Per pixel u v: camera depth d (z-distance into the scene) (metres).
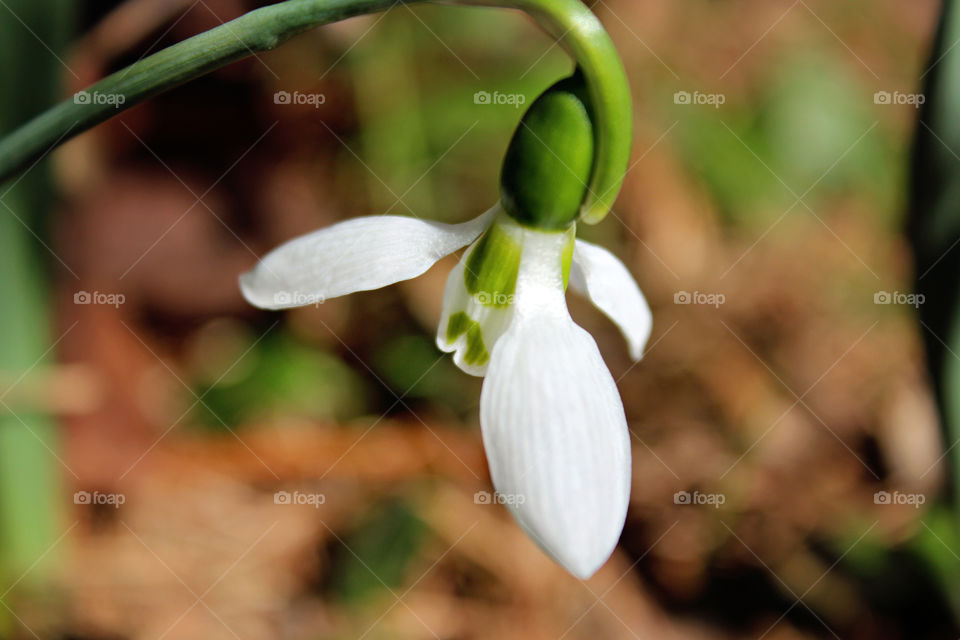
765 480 0.33
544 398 0.16
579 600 0.29
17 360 0.23
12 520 0.24
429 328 0.34
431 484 0.31
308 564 0.29
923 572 0.29
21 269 0.23
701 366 0.35
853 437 0.34
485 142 0.35
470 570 0.29
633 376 0.35
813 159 0.40
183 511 0.30
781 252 0.37
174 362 0.34
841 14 0.44
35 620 0.25
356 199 0.36
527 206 0.16
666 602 0.30
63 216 0.32
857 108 0.42
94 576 0.27
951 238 0.18
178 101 0.37
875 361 0.36
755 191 0.38
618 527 0.15
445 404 0.33
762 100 0.40
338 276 0.16
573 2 0.16
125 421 0.31
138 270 0.35
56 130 0.17
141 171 0.36
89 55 0.34
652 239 0.36
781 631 0.29
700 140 0.39
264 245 0.36
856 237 0.38
